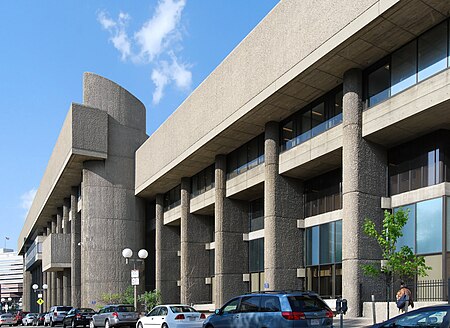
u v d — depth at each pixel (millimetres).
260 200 34969
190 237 40812
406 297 17047
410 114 20125
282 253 28094
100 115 48156
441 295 19656
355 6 20062
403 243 21953
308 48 22797
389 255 17406
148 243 51438
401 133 21891
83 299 46250
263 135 31641
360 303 21109
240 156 34094
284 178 29031
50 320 44938
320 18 22109
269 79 25797
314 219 28234
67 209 63062
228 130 30641
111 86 50125
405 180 22453
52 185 58562
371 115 22219
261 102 26484
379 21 19203
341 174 27016
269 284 27562
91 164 48156
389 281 17469
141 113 53062
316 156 25562
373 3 19141
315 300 14625
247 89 27906
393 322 10625
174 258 46875
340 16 20891
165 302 45312
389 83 21703
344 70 23188
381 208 22578
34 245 73312
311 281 27922
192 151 34969
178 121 38000
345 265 21719
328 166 27016
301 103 26828
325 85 24719
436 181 20984
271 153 29000
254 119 28891
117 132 49688
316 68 22859
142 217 50094
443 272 19719
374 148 22906
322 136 25297
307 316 14125
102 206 47812
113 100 50031
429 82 19391
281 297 14438
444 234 19922
